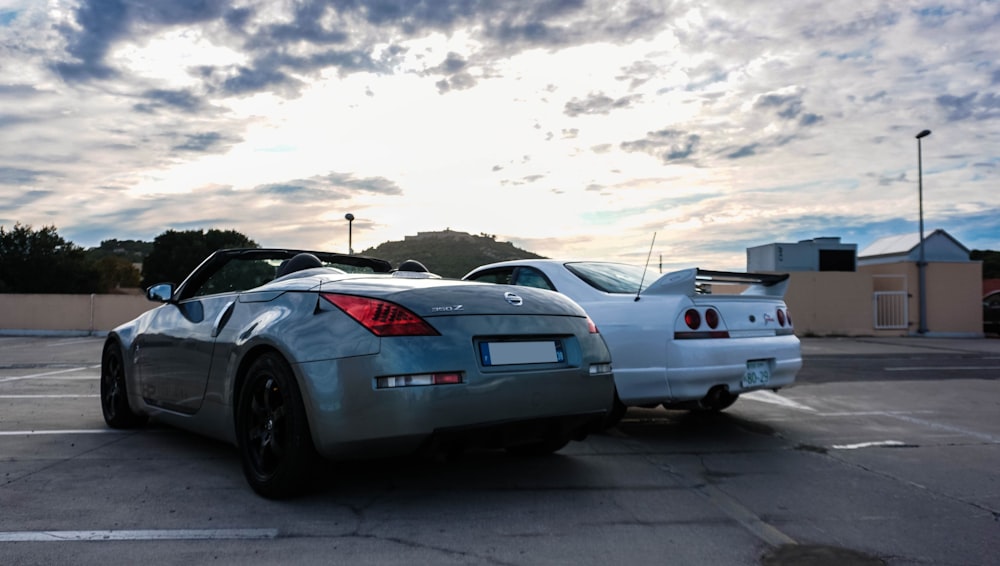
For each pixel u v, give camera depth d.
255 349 3.57
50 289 46.56
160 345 4.58
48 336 22.48
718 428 5.66
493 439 3.30
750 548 2.87
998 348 15.69
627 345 4.93
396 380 3.02
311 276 3.79
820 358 12.92
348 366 3.09
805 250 21.22
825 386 8.55
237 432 3.62
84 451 4.46
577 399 3.50
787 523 3.21
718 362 4.82
